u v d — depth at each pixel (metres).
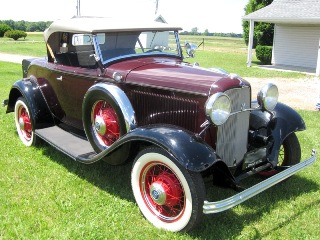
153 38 4.68
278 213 3.76
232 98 3.54
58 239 3.21
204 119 3.51
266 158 4.01
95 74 4.33
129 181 4.39
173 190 3.32
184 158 3.05
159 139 3.21
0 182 4.26
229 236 3.32
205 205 3.07
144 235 3.33
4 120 6.74
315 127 6.82
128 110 3.79
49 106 5.26
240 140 3.79
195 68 4.03
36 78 5.40
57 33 4.82
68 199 3.92
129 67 4.14
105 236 3.29
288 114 4.23
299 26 20.08
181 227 3.28
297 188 4.30
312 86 13.44
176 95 3.67
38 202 3.84
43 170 4.64
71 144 4.53
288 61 20.84
